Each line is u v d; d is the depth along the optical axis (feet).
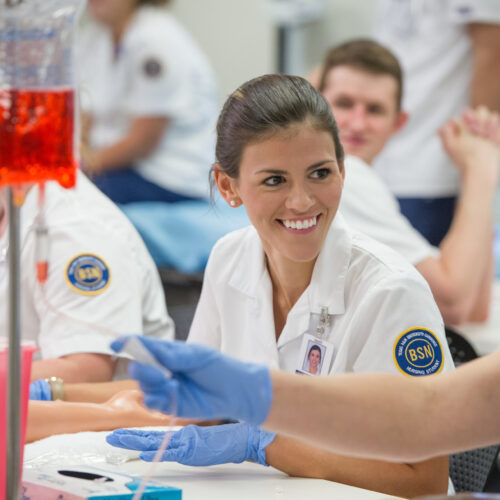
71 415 8.57
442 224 19.98
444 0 19.07
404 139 19.79
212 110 26.68
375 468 7.39
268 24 34.71
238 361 5.57
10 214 5.08
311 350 8.45
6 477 5.18
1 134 4.98
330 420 5.83
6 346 5.87
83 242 10.73
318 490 7.09
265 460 7.69
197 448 7.57
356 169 14.12
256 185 7.81
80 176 11.53
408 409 6.12
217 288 9.31
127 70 25.73
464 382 6.37
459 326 14.75
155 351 5.32
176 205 25.57
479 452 9.33
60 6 5.03
